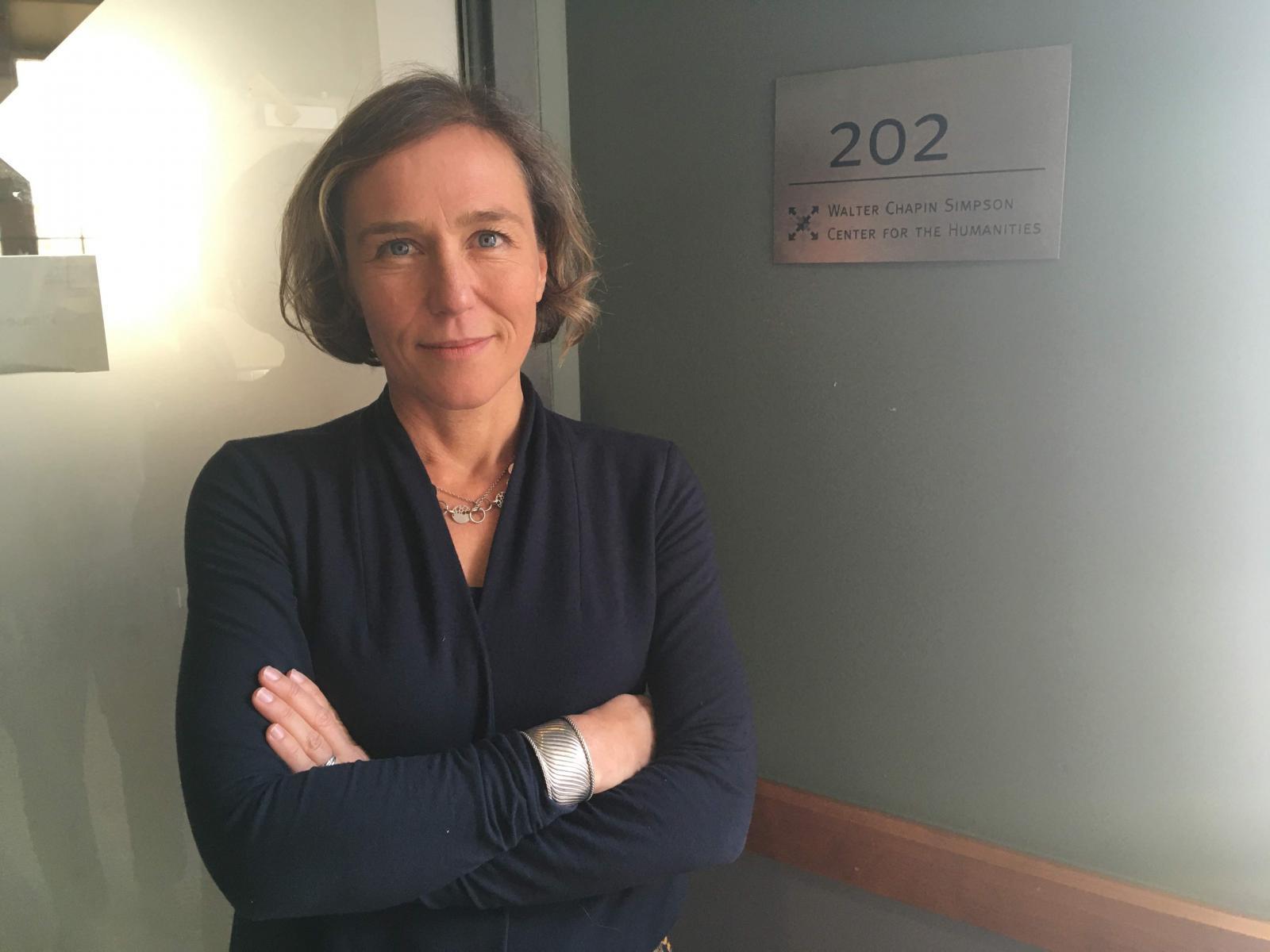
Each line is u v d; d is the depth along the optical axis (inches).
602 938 39.0
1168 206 42.4
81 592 46.7
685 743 38.9
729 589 59.6
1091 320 45.0
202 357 49.6
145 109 45.7
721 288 56.6
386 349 38.6
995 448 48.6
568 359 64.4
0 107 41.2
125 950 50.8
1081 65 43.2
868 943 57.4
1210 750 45.5
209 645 36.2
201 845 33.5
